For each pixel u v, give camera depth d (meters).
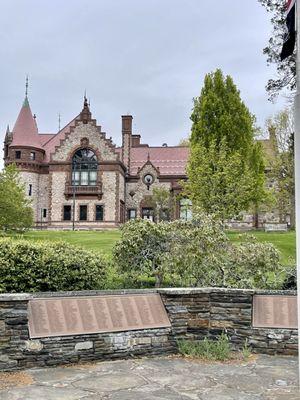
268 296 8.43
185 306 8.38
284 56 4.73
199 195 26.38
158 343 8.05
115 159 45.72
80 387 6.28
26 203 35.00
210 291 8.49
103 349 7.63
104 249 20.25
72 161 46.12
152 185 48.16
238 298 8.38
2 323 7.06
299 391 6.12
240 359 7.76
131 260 11.93
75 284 10.52
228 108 34.12
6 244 10.23
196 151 28.72
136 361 7.64
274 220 44.31
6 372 6.95
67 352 7.38
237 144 33.50
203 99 34.34
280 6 17.41
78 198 45.69
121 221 46.66
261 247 11.31
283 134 39.72
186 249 11.10
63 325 7.43
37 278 10.17
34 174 47.47
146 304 8.20
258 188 33.22
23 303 7.25
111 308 7.90
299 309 3.78
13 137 48.25
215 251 11.18
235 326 8.31
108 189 45.44
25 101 49.75
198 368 7.25
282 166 37.53
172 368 7.24
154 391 6.14
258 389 6.25
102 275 11.16
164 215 46.34
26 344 7.14
